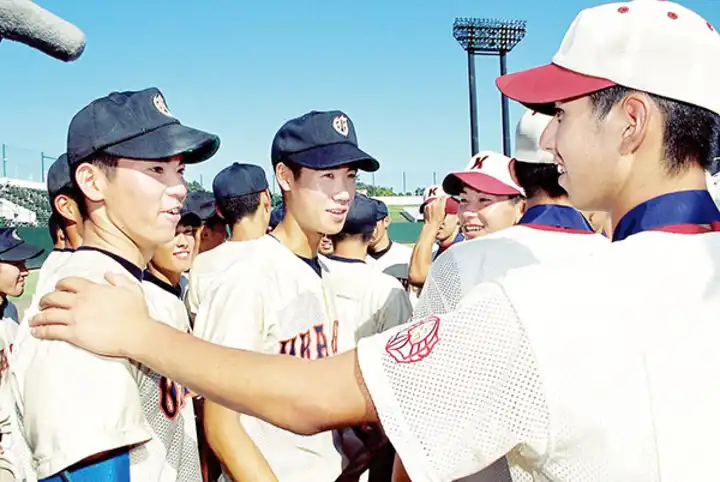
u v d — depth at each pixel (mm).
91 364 1281
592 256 984
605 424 831
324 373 992
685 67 986
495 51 31297
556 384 848
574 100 1083
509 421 870
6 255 4738
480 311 919
